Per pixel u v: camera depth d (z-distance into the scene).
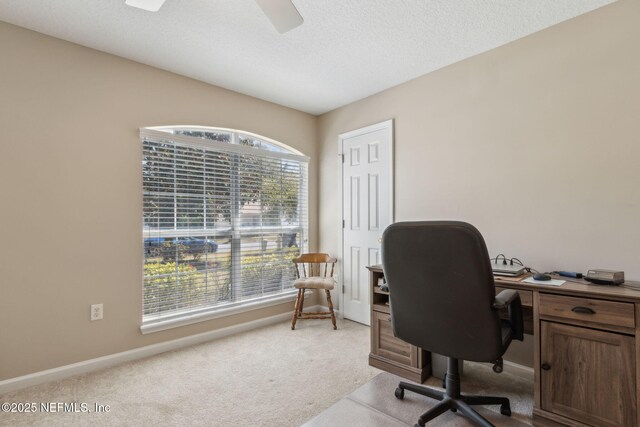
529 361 2.12
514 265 2.07
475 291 1.34
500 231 2.26
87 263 2.23
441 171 2.59
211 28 2.04
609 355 1.42
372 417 1.70
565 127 1.98
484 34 2.12
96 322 2.26
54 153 2.11
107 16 1.91
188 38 2.16
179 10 1.86
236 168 3.07
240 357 2.44
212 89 2.88
